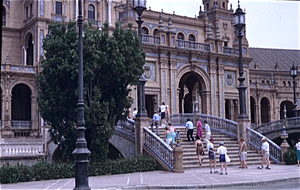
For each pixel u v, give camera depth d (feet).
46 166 60.49
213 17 185.47
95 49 65.26
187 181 53.62
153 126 89.25
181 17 177.17
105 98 69.92
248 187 50.21
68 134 66.03
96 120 64.59
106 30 69.36
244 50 144.77
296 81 228.22
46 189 48.65
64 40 67.05
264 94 196.95
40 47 145.07
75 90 63.57
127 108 72.23
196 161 74.02
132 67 69.15
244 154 72.38
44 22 146.61
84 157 44.14
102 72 67.41
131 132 78.64
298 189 47.73
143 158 70.03
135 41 72.02
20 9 160.04
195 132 92.17
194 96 144.25
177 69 125.70
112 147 86.99
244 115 89.51
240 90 89.81
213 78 133.90
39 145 93.86
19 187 50.65
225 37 186.19
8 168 56.24
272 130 128.57
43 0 147.74
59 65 65.62
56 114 66.49
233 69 139.85
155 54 122.01
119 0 166.50
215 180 54.60
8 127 136.05
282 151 82.33
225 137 92.94
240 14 82.58
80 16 47.91
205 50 133.08
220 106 134.41
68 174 61.57
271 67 231.50
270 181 55.06
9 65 138.62
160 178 57.77
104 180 56.54
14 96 150.00
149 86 119.14
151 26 168.45
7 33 155.43
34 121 142.10
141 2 75.31
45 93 67.46
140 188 49.67
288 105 214.69
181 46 127.34
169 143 74.38
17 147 90.22
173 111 122.93
